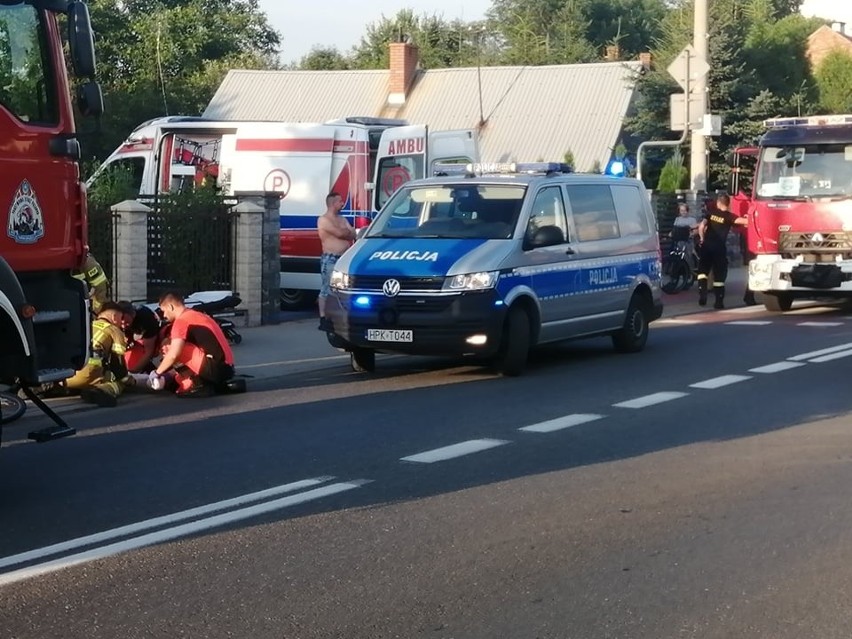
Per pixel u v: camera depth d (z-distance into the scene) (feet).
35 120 26.61
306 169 71.05
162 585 20.16
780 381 42.96
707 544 22.52
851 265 67.15
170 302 40.40
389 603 19.30
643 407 37.58
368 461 29.68
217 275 60.95
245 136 72.49
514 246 43.93
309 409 37.55
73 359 27.61
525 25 236.22
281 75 164.45
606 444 31.81
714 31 127.03
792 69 154.30
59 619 18.56
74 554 21.86
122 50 197.77
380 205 70.13
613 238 50.16
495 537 22.97
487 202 45.70
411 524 23.89
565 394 40.27
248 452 30.81
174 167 79.77
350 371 46.55
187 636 17.84
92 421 35.70
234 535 23.12
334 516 24.49
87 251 28.25
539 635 17.89
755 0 172.45
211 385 40.40
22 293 25.00
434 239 44.55
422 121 153.07
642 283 51.65
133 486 27.09
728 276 97.45
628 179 52.60
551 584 20.24
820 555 21.85
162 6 209.26
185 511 24.86
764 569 21.03
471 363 48.60
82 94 26.73
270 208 61.57
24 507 25.25
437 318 42.42
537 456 30.32
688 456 30.30
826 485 27.12
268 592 19.81
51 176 26.86
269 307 61.93
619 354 51.37
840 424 34.65
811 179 68.13
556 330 46.21
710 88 122.21
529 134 146.41
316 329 59.57
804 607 19.11
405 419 35.60
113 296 57.16
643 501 25.71
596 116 146.00
